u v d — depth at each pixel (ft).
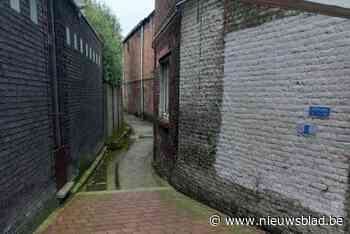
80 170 20.35
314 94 9.61
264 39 11.43
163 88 23.97
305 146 9.95
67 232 11.09
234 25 12.93
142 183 21.04
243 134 12.62
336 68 8.93
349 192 8.68
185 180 16.99
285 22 10.51
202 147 15.46
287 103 10.55
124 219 12.60
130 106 82.58
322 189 9.45
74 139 18.53
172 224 12.17
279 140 10.92
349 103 8.63
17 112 9.90
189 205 14.89
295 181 10.36
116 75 42.91
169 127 19.92
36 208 11.34
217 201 14.24
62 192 14.57
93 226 11.73
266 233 11.37
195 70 15.93
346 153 8.74
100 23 36.45
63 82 15.85
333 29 8.96
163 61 23.02
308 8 6.89
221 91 13.92
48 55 13.55
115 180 21.79
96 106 28.53
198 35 15.56
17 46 10.04
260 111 11.72
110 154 32.17
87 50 23.70
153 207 14.33
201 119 15.52
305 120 9.91
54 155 14.06
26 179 10.52
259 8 11.60
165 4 22.36
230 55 13.23
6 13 9.23
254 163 12.08
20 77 10.25
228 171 13.57
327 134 9.25
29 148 10.92
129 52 82.84
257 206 11.96
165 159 21.24
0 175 8.47
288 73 10.48
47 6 13.52
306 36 9.79
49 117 13.47
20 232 9.71
